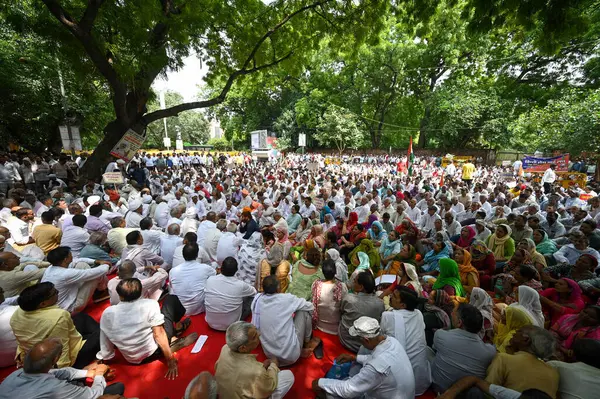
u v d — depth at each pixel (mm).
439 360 2783
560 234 6582
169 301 3639
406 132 38656
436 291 3609
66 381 2211
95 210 6008
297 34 10492
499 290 4504
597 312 2967
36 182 10914
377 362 2369
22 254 4531
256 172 19969
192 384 1725
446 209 7930
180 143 40125
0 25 12539
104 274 4172
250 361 2318
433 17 7578
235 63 10930
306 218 7586
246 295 3797
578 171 17125
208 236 5488
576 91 20141
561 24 4617
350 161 34781
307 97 40750
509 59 26703
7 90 12969
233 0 9531
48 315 2727
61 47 8422
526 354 2430
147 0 7145
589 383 2191
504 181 18250
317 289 3822
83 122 17234
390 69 31484
